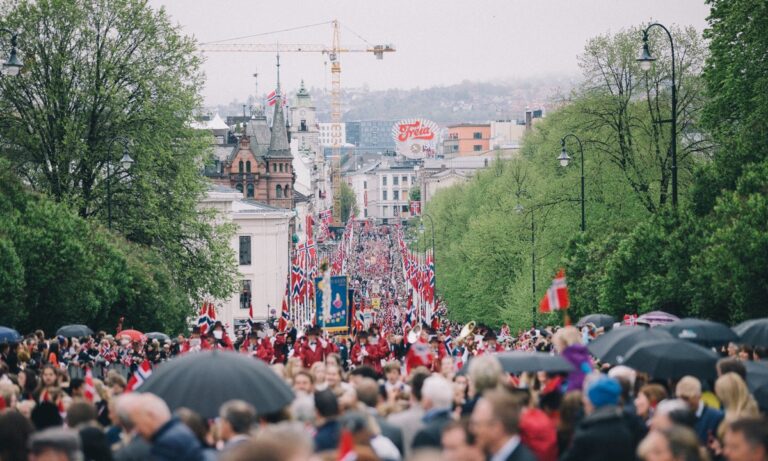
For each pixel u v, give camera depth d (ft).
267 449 38.86
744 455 54.54
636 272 235.20
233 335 447.01
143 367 121.39
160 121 285.23
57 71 275.80
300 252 422.41
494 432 51.06
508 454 51.08
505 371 80.59
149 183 286.87
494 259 416.67
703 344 118.62
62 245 234.38
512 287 386.93
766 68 229.45
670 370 84.89
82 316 244.42
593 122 314.96
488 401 51.57
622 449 60.75
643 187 299.58
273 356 171.01
